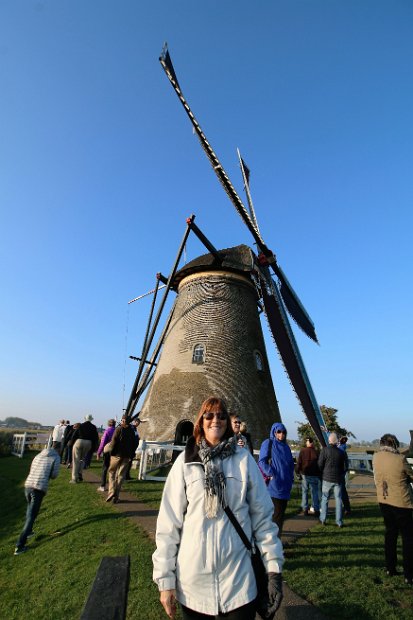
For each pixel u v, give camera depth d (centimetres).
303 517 883
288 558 623
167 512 284
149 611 472
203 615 257
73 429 1617
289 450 642
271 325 1766
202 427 316
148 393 1997
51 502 1025
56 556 700
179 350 1919
